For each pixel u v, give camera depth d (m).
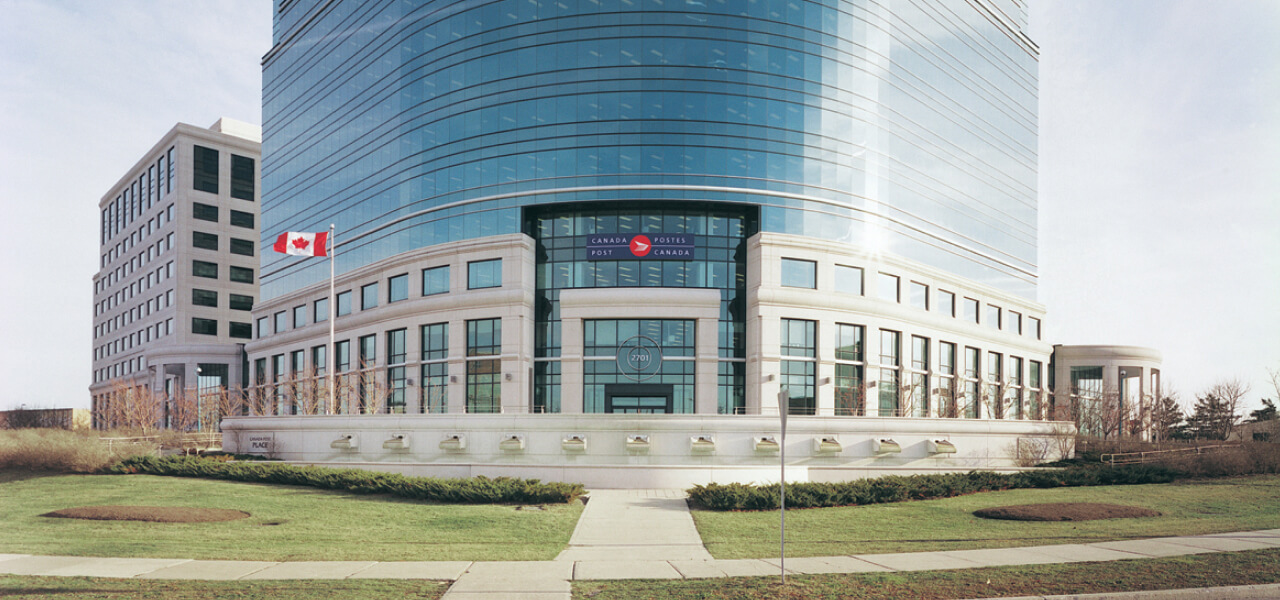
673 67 49.47
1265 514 21.45
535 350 48.72
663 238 48.34
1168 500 24.88
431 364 50.91
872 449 39.56
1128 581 12.62
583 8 50.53
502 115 51.12
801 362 47.34
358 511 21.95
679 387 46.91
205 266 94.81
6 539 17.12
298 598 11.55
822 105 51.62
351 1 64.75
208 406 74.50
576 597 11.86
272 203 75.31
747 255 48.84
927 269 57.16
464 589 12.35
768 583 12.63
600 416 36.53
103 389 115.06
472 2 53.38
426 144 54.25
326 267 64.81
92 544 16.47
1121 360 75.19
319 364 63.38
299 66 72.62
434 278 51.78
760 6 50.84
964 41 66.88
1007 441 43.41
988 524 19.83
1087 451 47.09
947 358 59.34
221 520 20.00
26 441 33.56
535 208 49.78
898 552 15.74
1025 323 72.06
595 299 47.09
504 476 28.48
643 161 48.50
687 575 13.53
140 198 106.31
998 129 71.38
